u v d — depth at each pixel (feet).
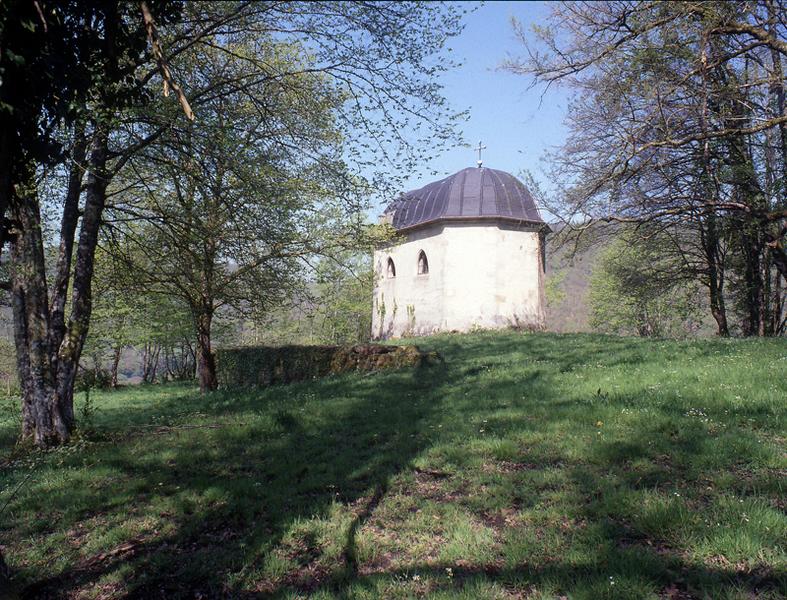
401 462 19.25
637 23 33.22
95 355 88.28
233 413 33.27
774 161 46.16
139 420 37.11
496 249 88.94
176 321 81.10
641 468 16.07
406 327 96.22
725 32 33.55
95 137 26.37
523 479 16.31
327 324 142.61
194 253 37.11
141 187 36.81
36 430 27.14
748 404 20.98
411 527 14.12
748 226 47.03
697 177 46.34
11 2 10.24
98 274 41.42
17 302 28.32
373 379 39.68
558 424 21.21
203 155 28.04
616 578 10.34
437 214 91.66
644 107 36.29
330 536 13.99
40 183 25.38
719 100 38.22
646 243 68.85
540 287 92.73
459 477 17.38
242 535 14.70
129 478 20.33
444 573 11.62
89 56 13.47
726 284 76.64
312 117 32.86
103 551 14.34
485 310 88.28
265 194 32.45
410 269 97.19
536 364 38.42
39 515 17.21
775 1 32.83
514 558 11.71
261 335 122.31
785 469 15.01
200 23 20.39
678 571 10.69
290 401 34.42
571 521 13.30
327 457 20.88
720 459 15.88
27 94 11.11
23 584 12.78
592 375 30.78
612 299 134.31
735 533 11.43
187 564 13.25
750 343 37.83
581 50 36.65
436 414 25.99
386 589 11.16
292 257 48.44
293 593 11.44
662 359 33.35
